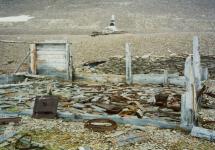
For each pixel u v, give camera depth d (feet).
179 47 109.29
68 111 42.34
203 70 64.03
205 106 45.37
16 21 214.90
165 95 45.62
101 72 78.43
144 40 121.80
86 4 264.52
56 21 208.23
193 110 35.09
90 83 65.87
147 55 98.58
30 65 72.13
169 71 75.10
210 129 34.99
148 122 36.42
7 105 44.98
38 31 173.47
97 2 269.85
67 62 69.72
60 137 32.50
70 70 69.77
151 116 40.04
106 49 111.96
